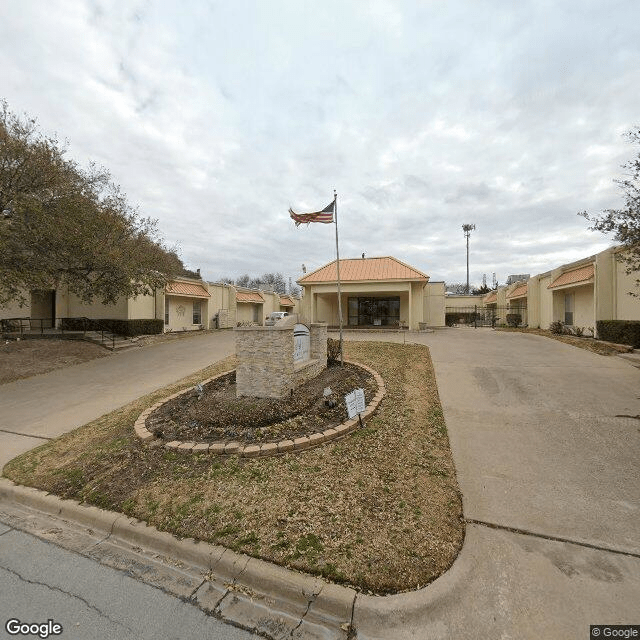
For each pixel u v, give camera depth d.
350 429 5.03
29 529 3.41
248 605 2.44
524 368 8.90
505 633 2.14
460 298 34.69
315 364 7.71
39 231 10.80
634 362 9.29
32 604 2.44
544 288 18.70
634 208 7.23
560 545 2.89
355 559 2.70
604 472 4.04
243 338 6.37
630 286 11.97
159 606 2.42
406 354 10.69
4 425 6.18
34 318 19.12
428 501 3.49
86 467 4.39
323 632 2.22
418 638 2.14
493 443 4.89
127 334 16.84
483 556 2.77
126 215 13.48
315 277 21.30
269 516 3.24
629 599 2.35
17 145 10.23
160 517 3.35
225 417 5.43
